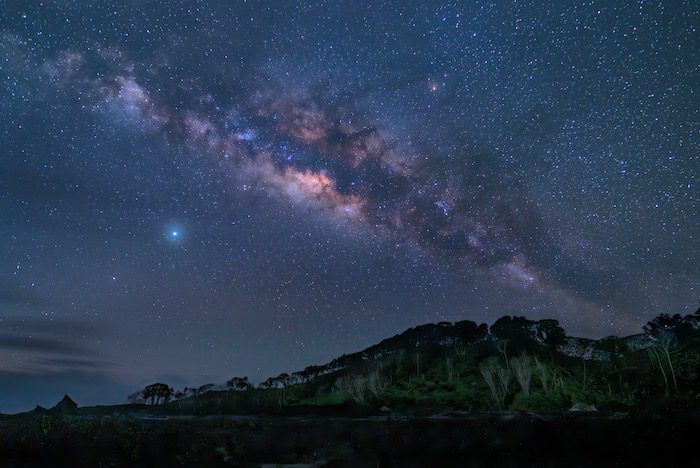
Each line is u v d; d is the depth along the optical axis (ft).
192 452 57.72
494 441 58.23
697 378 99.40
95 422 62.18
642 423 58.90
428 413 95.40
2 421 64.59
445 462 56.08
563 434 57.88
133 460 56.49
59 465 55.26
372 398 111.96
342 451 59.16
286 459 57.88
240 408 110.01
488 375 111.04
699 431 56.08
